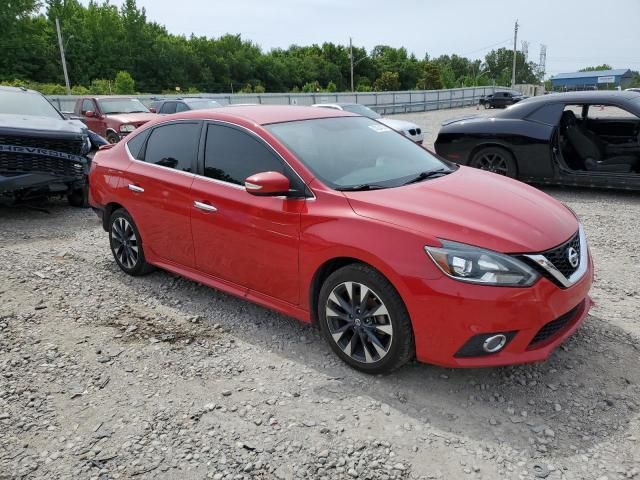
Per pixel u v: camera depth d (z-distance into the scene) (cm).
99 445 286
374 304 327
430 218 313
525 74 13688
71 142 782
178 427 299
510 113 849
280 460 271
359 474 260
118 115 1573
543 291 295
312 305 363
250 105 481
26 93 896
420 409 308
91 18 8162
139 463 272
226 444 284
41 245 641
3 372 359
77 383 345
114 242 534
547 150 805
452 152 898
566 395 316
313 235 344
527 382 330
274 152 381
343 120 450
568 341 375
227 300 468
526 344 299
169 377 349
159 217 462
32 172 744
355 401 317
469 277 293
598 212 730
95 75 7938
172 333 409
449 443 279
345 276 334
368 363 336
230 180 405
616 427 287
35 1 7069
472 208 329
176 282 511
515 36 7394
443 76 9812
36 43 7125
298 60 10294
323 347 382
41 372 358
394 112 4388
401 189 356
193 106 1781
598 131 813
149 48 8488
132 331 414
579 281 319
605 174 780
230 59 9438
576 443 276
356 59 10744
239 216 389
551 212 346
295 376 346
